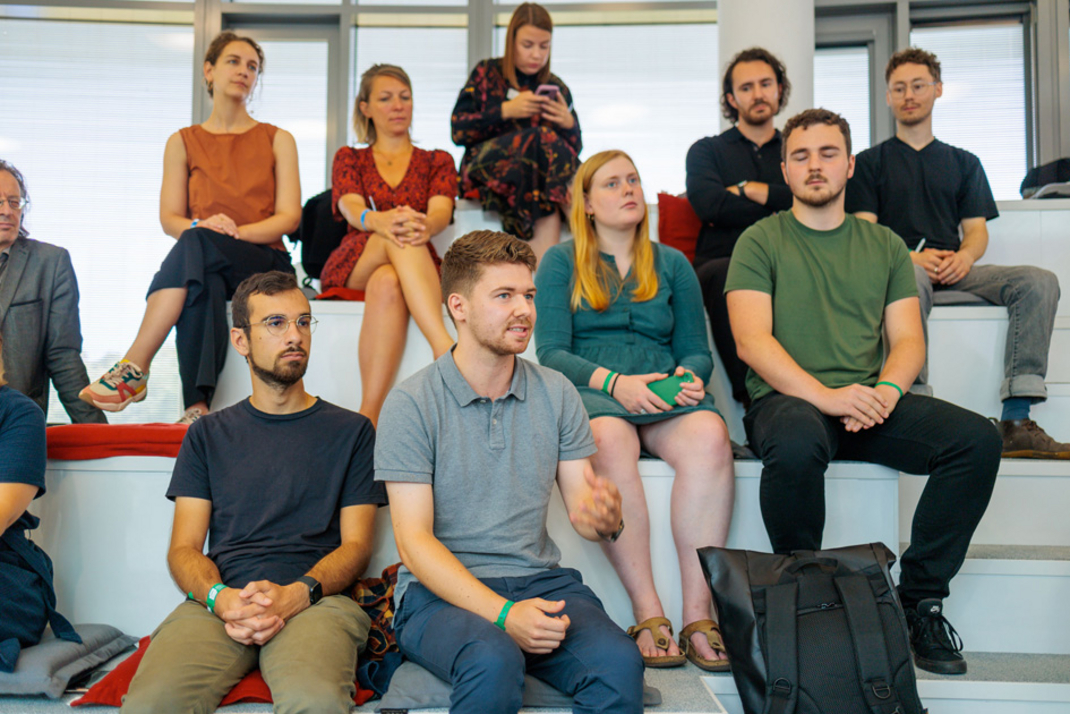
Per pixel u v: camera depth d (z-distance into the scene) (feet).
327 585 5.45
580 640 4.77
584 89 16.14
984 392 8.34
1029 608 6.42
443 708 4.79
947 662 5.75
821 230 7.07
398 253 7.96
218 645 5.03
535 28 10.28
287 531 5.81
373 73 9.39
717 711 4.96
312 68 16.10
